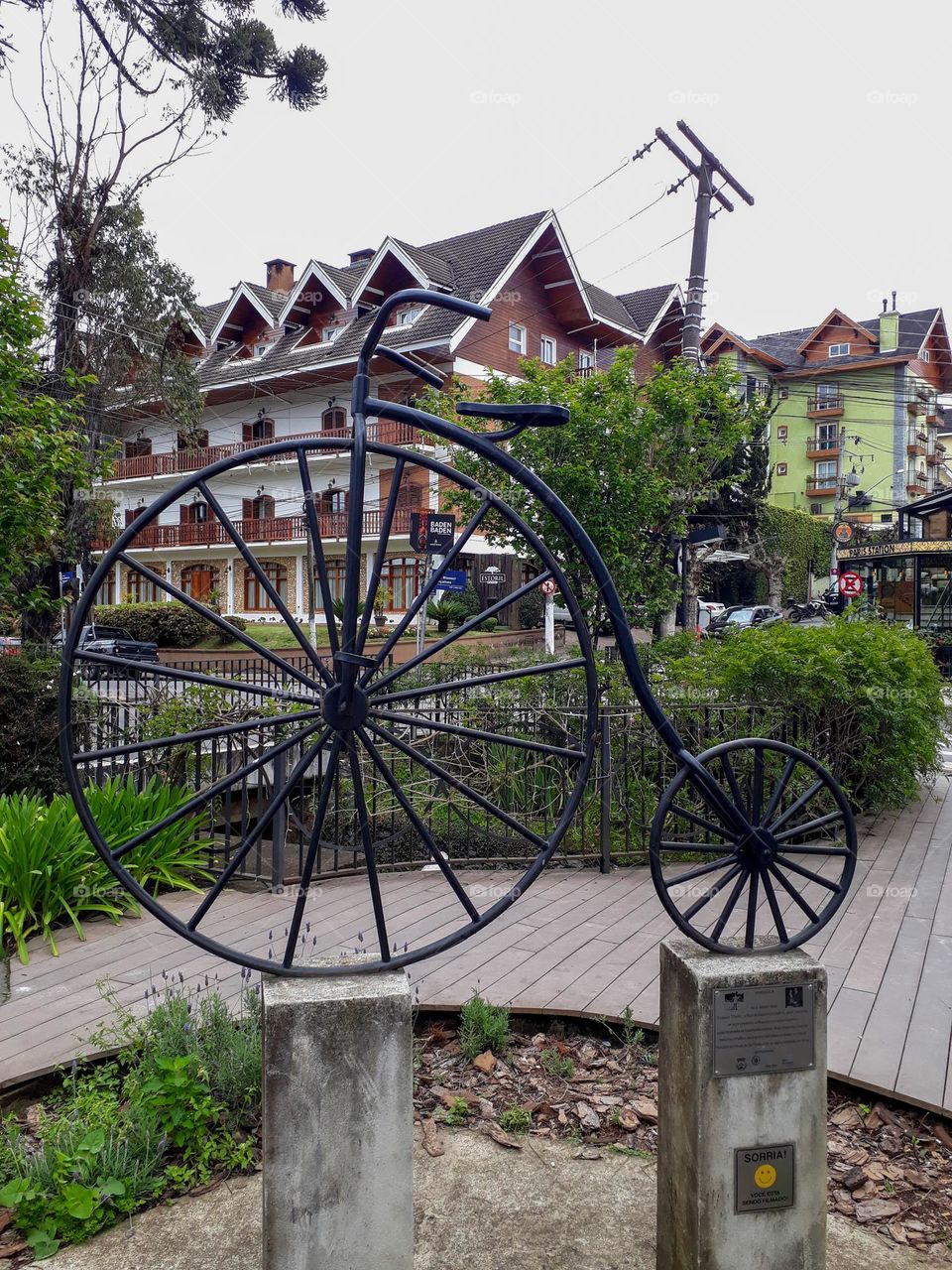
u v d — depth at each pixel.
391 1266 2.11
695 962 2.30
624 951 4.37
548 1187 2.80
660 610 11.41
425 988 3.92
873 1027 3.59
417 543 10.52
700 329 14.55
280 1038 2.06
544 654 12.43
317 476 27.34
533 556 11.03
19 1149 2.79
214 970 4.12
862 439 44.25
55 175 15.09
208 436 30.11
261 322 29.23
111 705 6.23
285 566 28.42
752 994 2.23
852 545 25.61
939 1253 2.51
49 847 4.75
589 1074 3.43
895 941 4.55
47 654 7.68
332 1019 2.08
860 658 6.79
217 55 14.48
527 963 4.21
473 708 6.05
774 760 6.30
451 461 11.70
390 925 4.70
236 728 2.29
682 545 14.39
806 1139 2.26
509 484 10.64
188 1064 3.05
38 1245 2.53
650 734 6.07
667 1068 2.39
